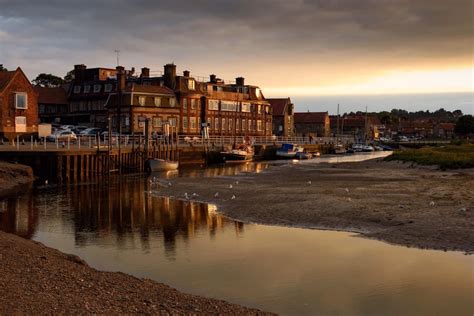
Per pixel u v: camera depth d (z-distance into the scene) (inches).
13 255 658.8
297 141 4350.4
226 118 3949.3
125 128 3267.7
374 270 709.9
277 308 574.9
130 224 1064.8
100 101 3659.0
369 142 5472.4
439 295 610.9
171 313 507.8
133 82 3703.3
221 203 1333.7
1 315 440.5
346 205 1197.7
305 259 772.0
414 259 759.1
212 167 2743.6
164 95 3420.3
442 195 1342.3
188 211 1222.3
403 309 569.3
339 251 813.9
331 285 650.8
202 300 566.9
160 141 2743.6
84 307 488.1
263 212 1163.9
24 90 2642.7
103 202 1380.4
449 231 904.9
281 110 4953.3
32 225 1059.9
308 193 1443.2
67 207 1294.3
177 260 777.6
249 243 881.5
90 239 927.0
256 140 3929.6
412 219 1014.4
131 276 653.3
